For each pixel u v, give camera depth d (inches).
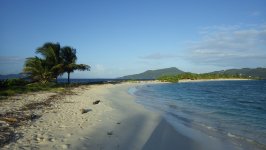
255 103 984.9
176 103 961.5
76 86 1833.2
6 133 359.9
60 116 526.0
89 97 1035.9
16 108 601.0
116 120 529.7
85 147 323.3
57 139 348.2
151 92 1643.7
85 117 533.3
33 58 1676.9
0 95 898.1
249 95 1432.1
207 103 970.7
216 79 5866.1
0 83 1224.8
